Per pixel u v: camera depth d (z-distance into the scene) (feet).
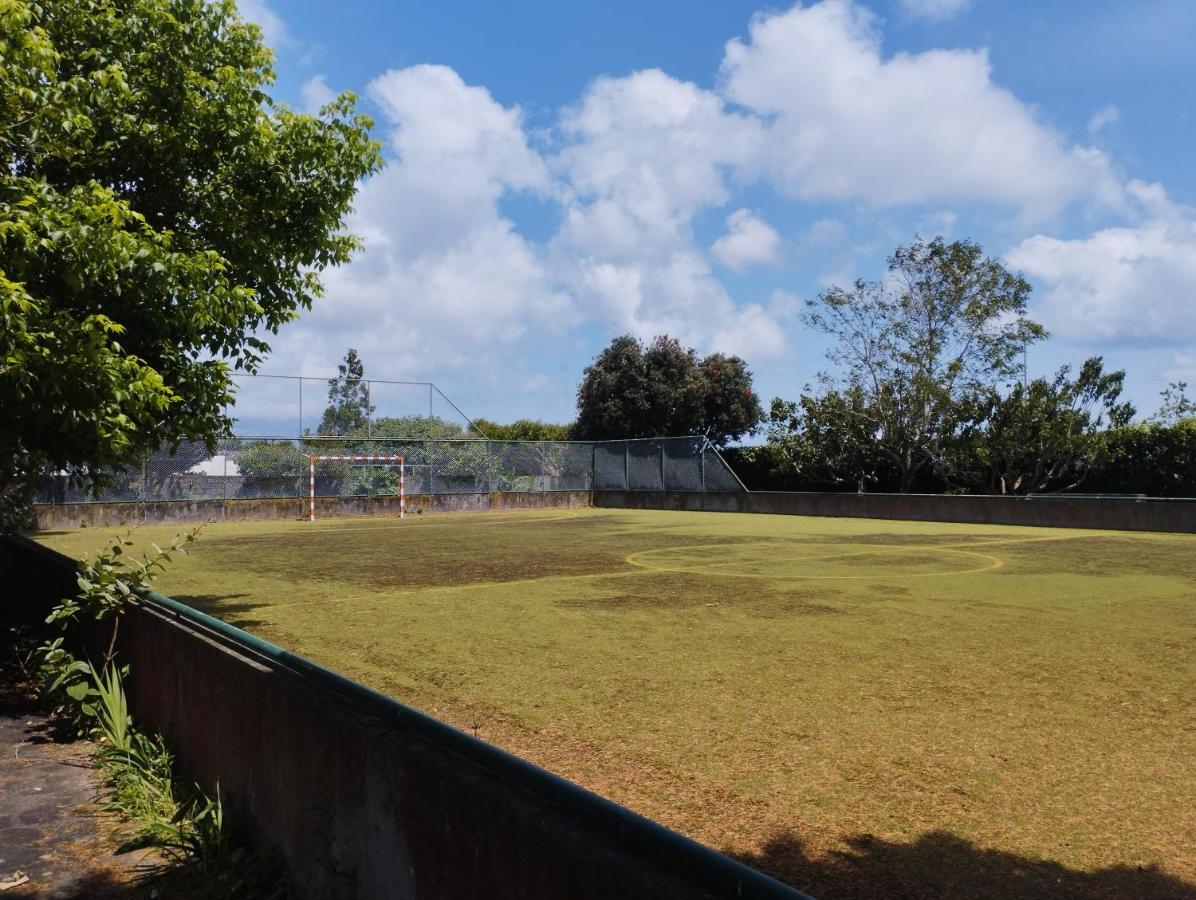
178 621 15.88
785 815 12.80
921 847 11.71
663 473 108.06
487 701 19.24
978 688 20.16
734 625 28.50
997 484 91.76
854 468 99.19
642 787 13.93
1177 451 78.95
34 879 11.99
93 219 18.16
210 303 21.58
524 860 6.57
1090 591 36.14
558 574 42.86
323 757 9.87
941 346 91.45
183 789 14.33
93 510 79.56
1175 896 10.39
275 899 10.66
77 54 22.49
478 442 106.93
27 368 17.81
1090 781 14.17
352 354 109.50
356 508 95.04
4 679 23.34
